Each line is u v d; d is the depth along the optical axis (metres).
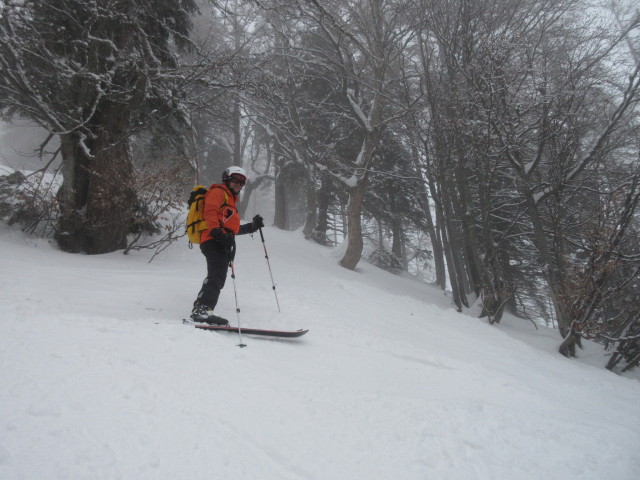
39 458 1.65
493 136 10.58
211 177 26.70
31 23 8.27
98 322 3.38
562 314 9.24
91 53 8.64
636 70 9.32
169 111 10.48
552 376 5.08
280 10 12.66
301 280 8.78
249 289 6.42
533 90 10.08
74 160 8.88
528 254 17.09
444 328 7.07
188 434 2.04
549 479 2.14
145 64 8.59
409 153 19.84
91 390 2.28
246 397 2.56
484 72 9.97
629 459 2.40
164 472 1.73
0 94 8.44
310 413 2.49
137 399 2.28
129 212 9.09
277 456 2.02
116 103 9.06
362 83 13.33
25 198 8.36
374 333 5.04
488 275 10.61
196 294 5.53
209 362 2.99
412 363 3.96
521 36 10.41
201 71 9.49
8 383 2.18
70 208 8.55
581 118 10.60
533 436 2.55
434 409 2.76
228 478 1.77
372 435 2.33
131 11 8.71
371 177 18.94
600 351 9.71
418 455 2.18
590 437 2.65
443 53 12.42
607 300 8.48
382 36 13.47
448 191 12.35
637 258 8.23
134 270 7.27
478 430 2.53
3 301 3.80
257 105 13.17
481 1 12.02
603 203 8.86
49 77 8.56
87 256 8.27
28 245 8.08
